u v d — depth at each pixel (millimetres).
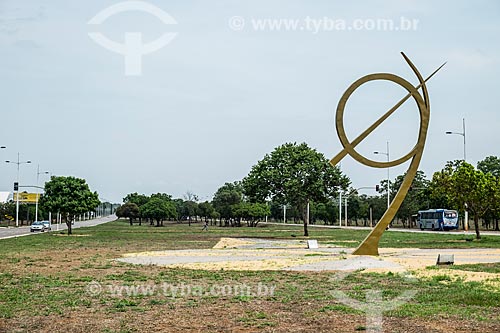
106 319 13430
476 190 44594
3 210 116375
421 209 94625
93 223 127562
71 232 67125
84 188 59875
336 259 27891
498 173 92688
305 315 13797
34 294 17031
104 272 22844
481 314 13875
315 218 128125
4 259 29109
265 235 59906
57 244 42875
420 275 21047
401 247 38625
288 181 54594
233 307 14883
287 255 31328
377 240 29484
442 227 77625
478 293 16781
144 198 136875
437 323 12898
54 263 26859
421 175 102812
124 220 166625
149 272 22750
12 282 19703
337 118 27859
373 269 23219
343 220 122375
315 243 37750
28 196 119375
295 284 19031
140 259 29125
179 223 127000
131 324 12883
